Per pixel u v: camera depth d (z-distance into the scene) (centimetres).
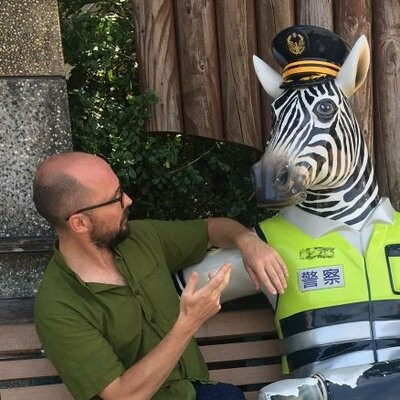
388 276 156
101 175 148
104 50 229
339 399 143
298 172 148
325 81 153
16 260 186
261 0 207
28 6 181
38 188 148
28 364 174
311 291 156
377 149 216
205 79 207
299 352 158
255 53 210
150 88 209
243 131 211
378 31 209
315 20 206
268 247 156
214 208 257
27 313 179
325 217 160
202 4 204
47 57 184
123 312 151
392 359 152
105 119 224
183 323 134
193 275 133
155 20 203
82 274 152
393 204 214
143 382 136
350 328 155
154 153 227
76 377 141
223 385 160
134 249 160
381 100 212
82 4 241
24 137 185
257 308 186
